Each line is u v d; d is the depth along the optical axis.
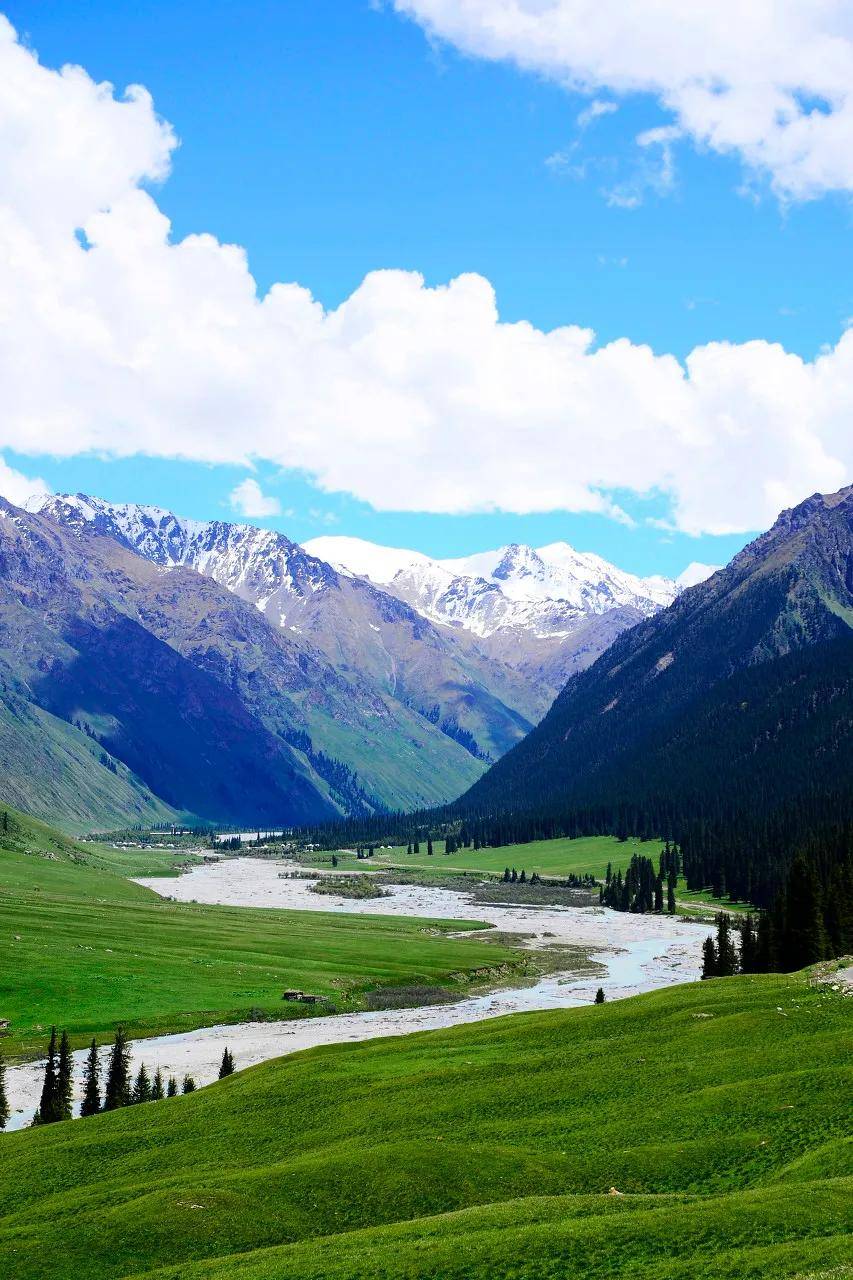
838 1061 61.25
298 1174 53.62
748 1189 47.03
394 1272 40.22
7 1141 69.38
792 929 118.00
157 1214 50.09
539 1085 65.44
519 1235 42.16
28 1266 45.97
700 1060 65.69
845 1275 34.22
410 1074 72.50
